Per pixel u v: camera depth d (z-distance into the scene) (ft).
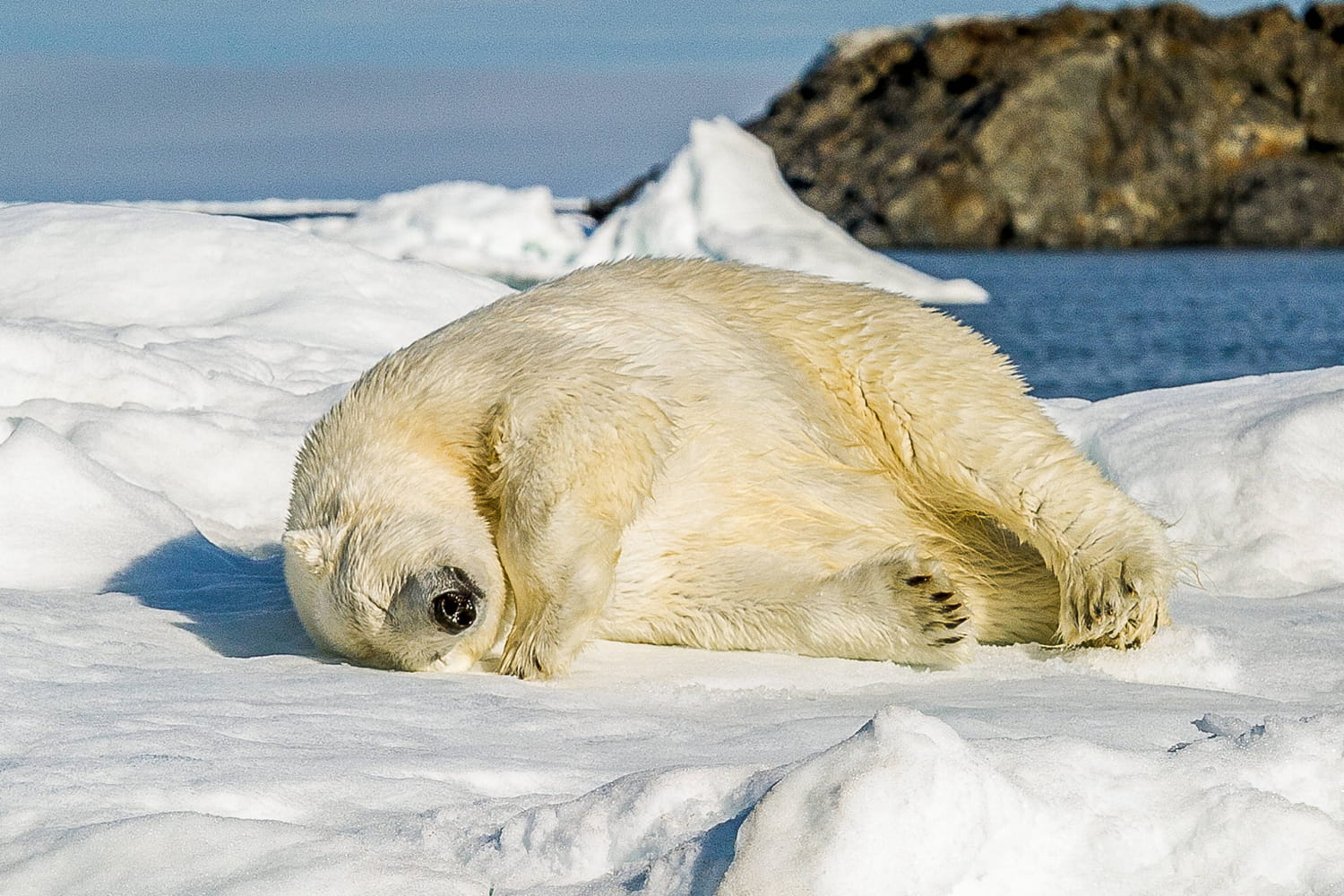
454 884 17.79
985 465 36.19
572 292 37.11
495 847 18.98
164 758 22.09
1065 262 578.66
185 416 53.11
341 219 327.26
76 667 29.07
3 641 30.14
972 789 17.48
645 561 34.24
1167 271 507.71
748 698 29.19
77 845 18.52
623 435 32.07
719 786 19.08
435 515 32.37
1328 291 395.14
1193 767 20.02
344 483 33.32
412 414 33.94
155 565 40.91
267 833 18.93
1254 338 264.11
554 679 31.14
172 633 33.81
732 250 252.62
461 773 22.08
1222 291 396.98
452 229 296.51
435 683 29.84
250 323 74.69
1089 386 191.72
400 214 307.17
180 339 70.28
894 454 37.52
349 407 35.14
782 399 36.04
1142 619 33.94
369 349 74.69
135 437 50.52
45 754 22.35
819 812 17.10
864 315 37.83
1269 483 46.78
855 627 33.06
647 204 270.26
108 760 21.94
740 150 276.41
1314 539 45.06
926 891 16.66
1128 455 50.44
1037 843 17.88
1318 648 34.55
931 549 37.76
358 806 20.81
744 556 34.40
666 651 34.58
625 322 35.68
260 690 27.84
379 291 83.10
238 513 49.03
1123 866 18.02
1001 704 27.78
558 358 33.45
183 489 49.16
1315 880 17.95
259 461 51.29
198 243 82.94
